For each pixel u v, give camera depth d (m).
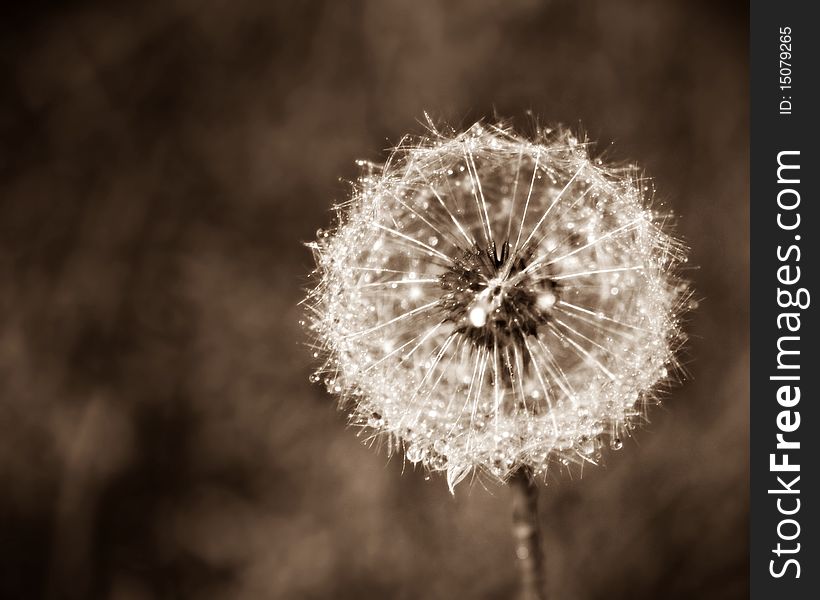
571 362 0.30
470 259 0.30
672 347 0.32
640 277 0.31
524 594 0.31
